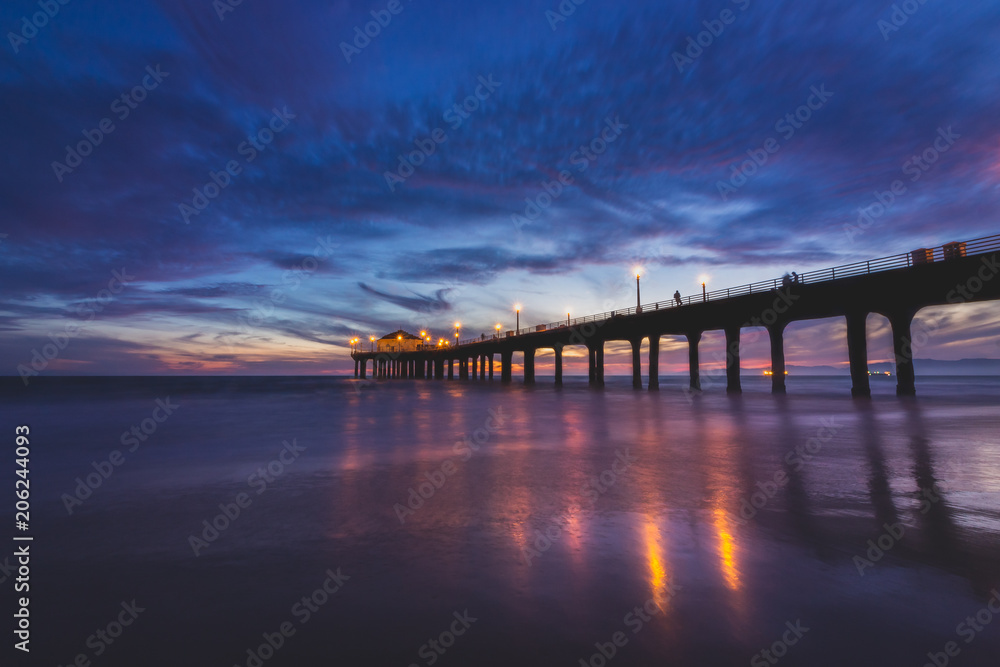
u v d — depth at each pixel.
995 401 32.81
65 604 4.78
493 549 6.13
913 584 4.96
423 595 4.88
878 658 3.69
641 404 33.59
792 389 65.19
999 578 5.07
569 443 15.41
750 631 4.12
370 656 3.83
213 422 24.56
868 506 7.80
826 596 4.73
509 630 4.20
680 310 45.22
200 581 5.28
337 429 20.69
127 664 3.78
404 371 148.00
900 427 18.25
